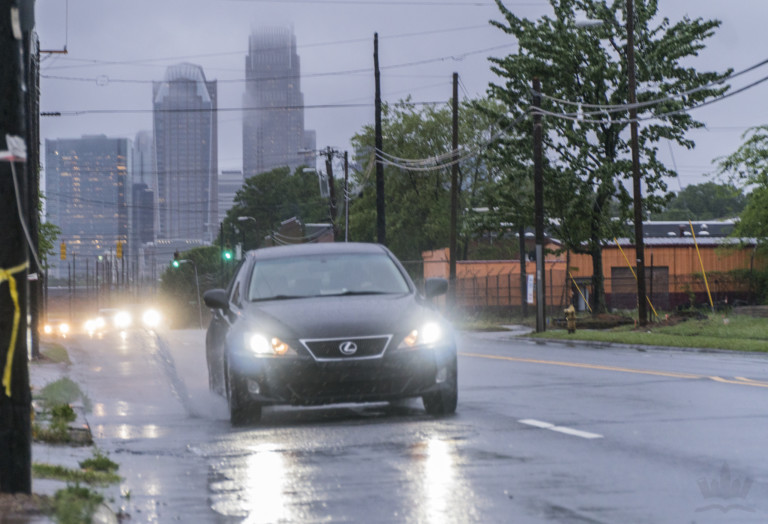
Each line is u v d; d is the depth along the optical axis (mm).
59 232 50719
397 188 96000
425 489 8383
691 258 72562
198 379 22719
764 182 64875
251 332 12930
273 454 10578
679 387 17016
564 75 56219
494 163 58812
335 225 77438
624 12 55469
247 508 7914
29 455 7406
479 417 13086
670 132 54906
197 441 12000
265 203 161875
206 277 156125
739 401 14672
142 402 17984
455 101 59250
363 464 9719
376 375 12484
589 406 14273
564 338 41438
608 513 7340
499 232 60125
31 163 28797
